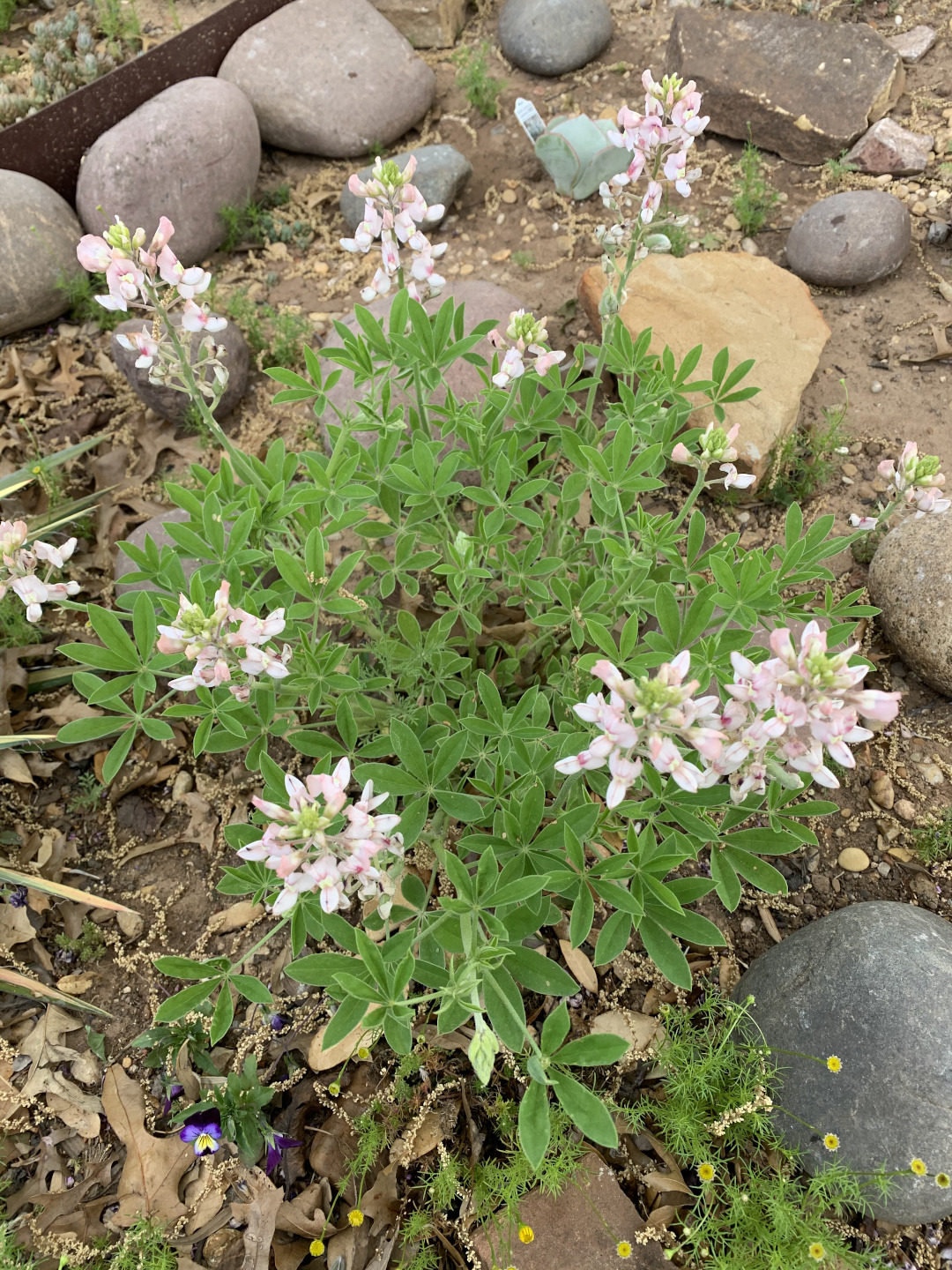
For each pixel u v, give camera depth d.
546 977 0.42
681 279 0.85
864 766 0.65
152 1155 0.53
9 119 1.15
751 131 1.04
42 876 0.64
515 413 0.63
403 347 0.57
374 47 1.09
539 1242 0.48
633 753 0.37
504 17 1.19
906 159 0.97
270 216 1.07
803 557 0.55
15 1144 0.54
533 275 0.98
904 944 0.51
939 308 0.88
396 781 0.47
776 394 0.78
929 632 0.64
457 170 1.04
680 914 0.44
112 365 0.93
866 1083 0.48
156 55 1.06
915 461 0.50
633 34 1.20
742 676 0.36
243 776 0.68
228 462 0.56
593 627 0.46
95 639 0.74
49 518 0.77
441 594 0.57
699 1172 0.48
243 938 0.61
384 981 0.40
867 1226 0.49
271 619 0.41
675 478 0.80
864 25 1.04
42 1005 0.59
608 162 1.00
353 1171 0.50
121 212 0.98
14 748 0.68
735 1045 0.52
